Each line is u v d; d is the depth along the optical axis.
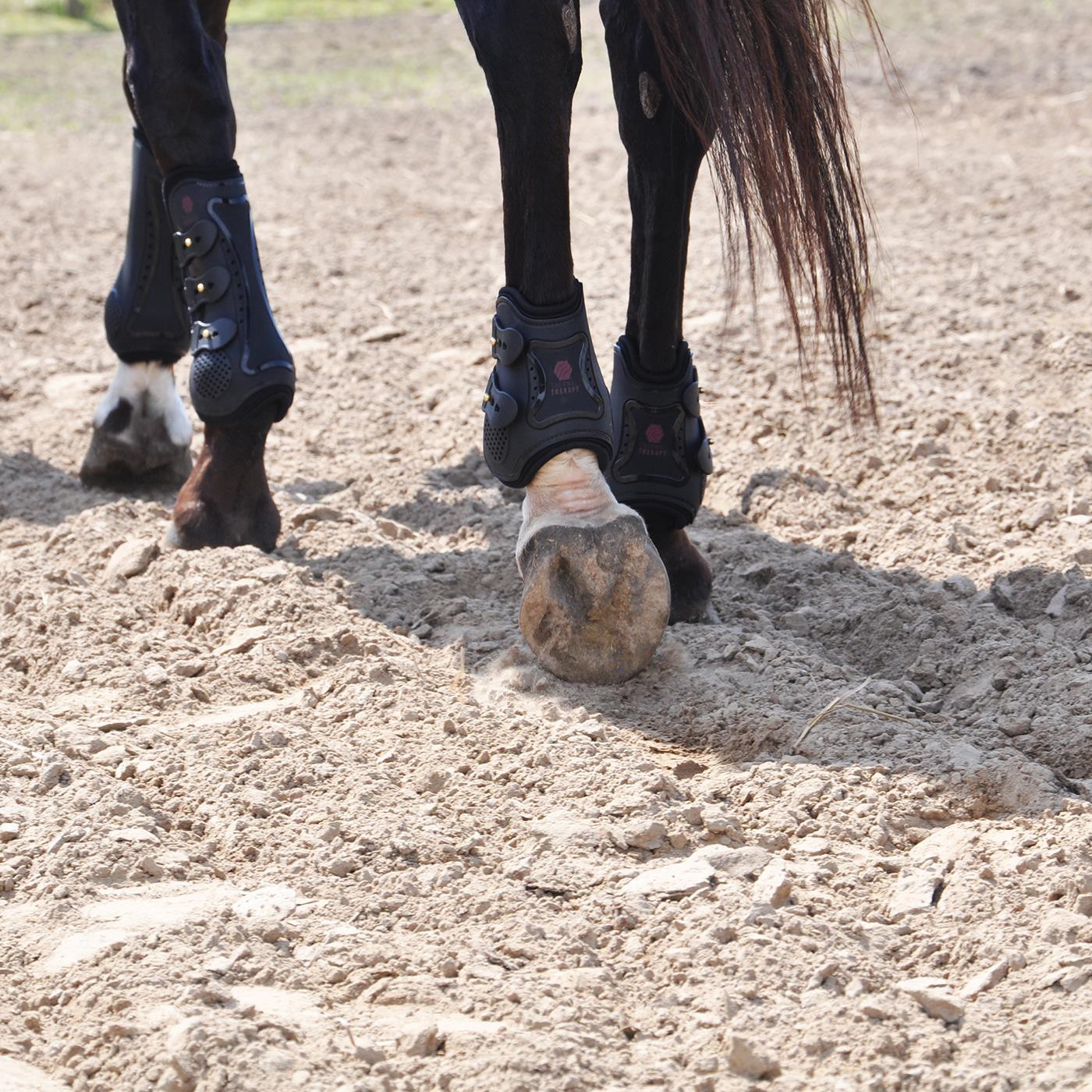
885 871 3.13
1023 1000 2.67
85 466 5.75
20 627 4.43
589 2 21.78
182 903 3.04
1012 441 5.76
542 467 3.89
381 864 3.16
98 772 3.54
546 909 3.00
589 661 3.97
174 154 4.63
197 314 4.70
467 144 13.85
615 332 7.42
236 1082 2.44
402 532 5.24
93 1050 2.58
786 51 3.48
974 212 9.83
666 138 3.96
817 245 3.58
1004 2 22.52
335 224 10.52
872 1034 2.54
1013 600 4.51
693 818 3.31
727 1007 2.63
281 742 3.68
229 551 4.69
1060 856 3.08
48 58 20.42
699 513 5.39
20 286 8.83
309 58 20.61
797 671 4.03
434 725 3.80
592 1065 2.48
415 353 7.45
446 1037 2.56
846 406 6.02
